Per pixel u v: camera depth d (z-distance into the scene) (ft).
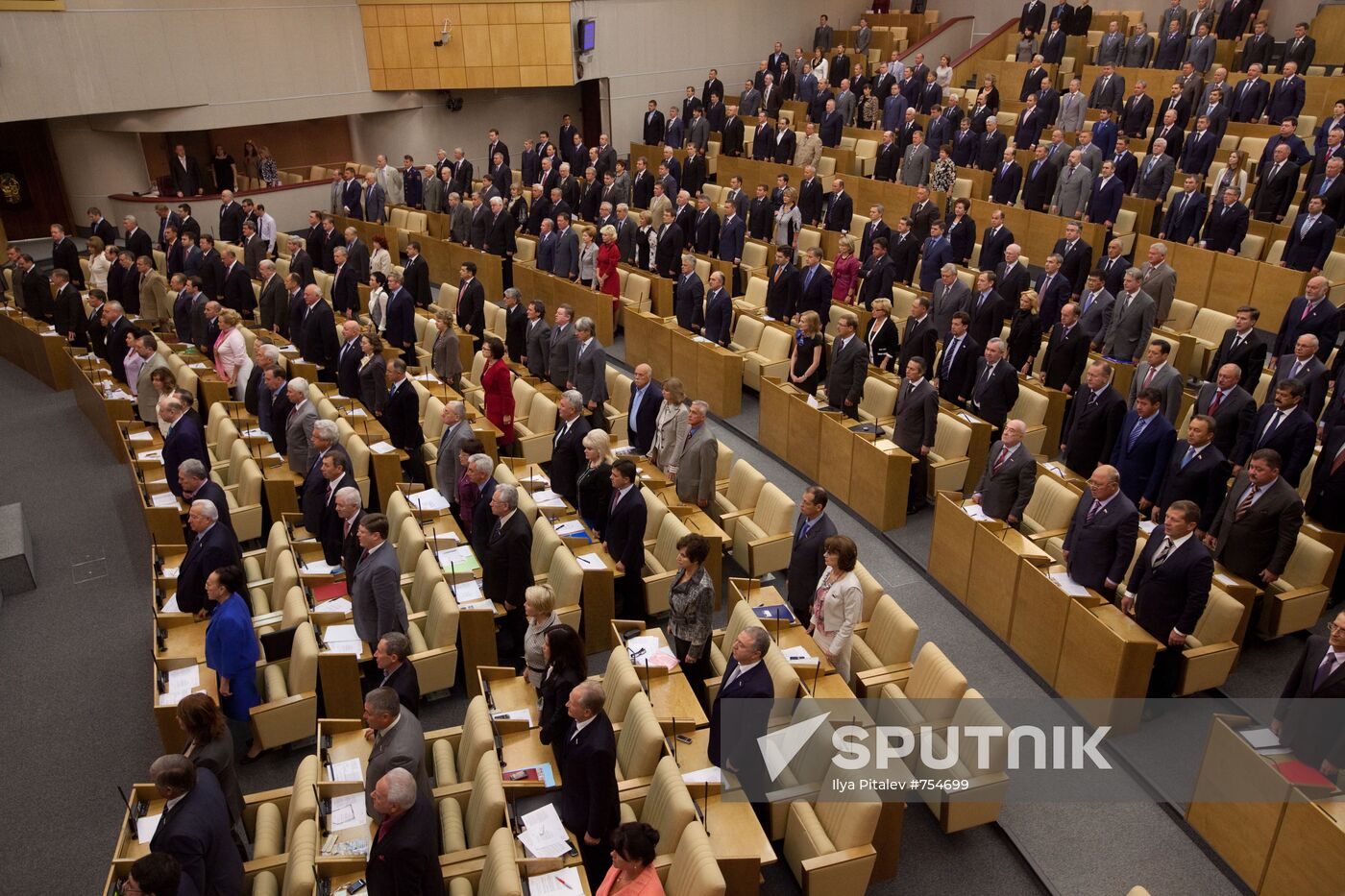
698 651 22.57
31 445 41.86
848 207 51.34
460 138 79.51
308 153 81.56
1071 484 28.60
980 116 59.36
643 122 79.25
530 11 71.92
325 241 55.36
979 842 21.09
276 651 23.97
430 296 48.73
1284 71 54.08
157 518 30.35
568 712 18.08
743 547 29.12
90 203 69.67
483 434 33.96
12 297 55.31
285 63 69.36
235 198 68.08
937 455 33.01
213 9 65.57
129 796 23.09
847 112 67.56
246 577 27.66
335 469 26.84
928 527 32.76
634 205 60.39
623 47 76.07
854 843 18.21
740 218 50.96
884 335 36.91
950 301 38.58
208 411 39.68
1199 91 56.39
